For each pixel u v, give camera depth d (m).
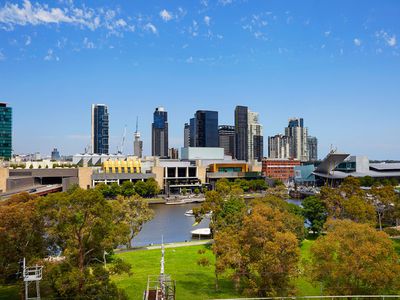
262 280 55.31
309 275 55.69
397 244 97.31
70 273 49.69
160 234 127.50
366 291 51.31
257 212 66.50
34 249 54.91
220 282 69.94
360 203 106.31
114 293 52.47
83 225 53.66
